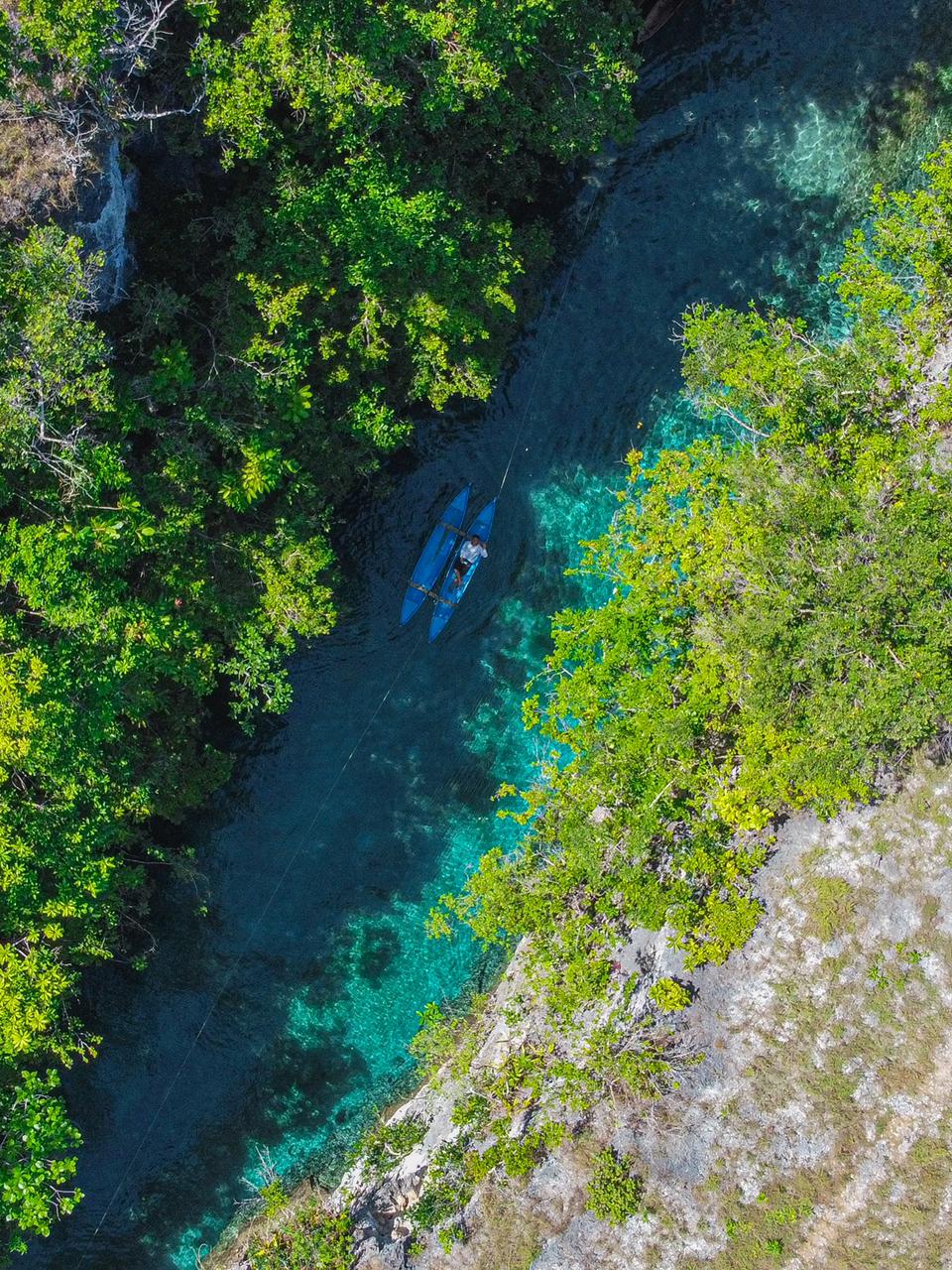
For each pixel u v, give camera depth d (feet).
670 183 91.45
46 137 63.00
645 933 79.82
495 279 79.41
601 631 74.49
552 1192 76.79
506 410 91.30
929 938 76.89
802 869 77.87
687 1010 77.71
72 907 67.36
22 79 61.67
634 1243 75.72
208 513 76.64
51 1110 69.41
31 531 63.05
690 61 90.68
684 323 91.71
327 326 77.05
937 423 75.41
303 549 76.89
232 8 67.21
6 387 61.16
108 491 68.90
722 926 76.07
